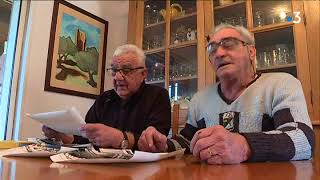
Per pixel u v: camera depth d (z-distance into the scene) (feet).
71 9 7.32
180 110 5.91
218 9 6.77
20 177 1.22
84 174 1.36
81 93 7.31
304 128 2.55
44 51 6.57
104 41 8.22
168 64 7.17
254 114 3.57
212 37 4.23
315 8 5.36
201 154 2.06
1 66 6.17
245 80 3.90
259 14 6.21
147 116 4.72
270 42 5.94
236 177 1.35
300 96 3.15
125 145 3.03
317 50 5.17
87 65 7.59
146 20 7.75
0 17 6.29
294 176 1.39
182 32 7.26
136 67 5.05
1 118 6.00
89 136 3.03
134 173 1.44
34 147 2.59
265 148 2.13
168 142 3.10
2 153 2.37
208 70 6.41
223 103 3.93
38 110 6.31
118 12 8.85
